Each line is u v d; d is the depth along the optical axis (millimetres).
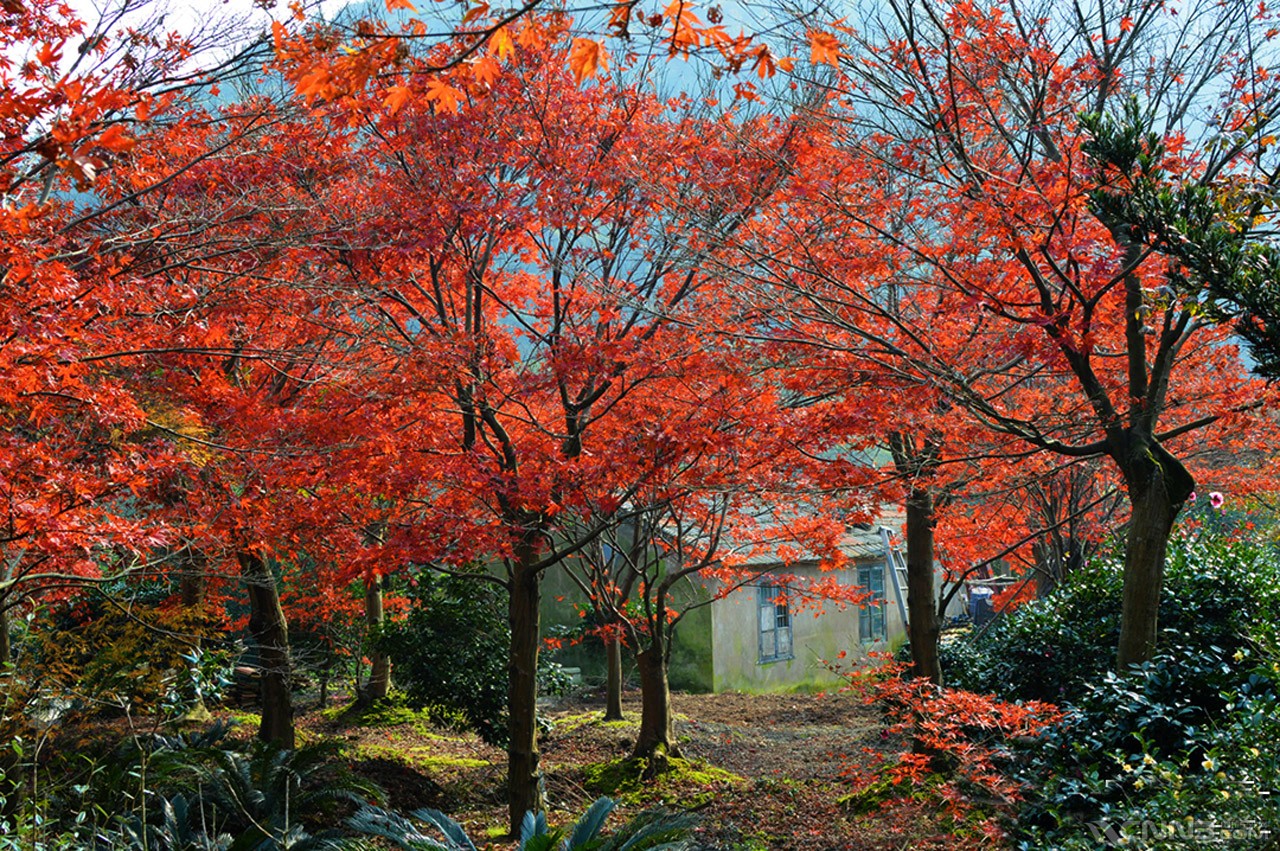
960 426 9578
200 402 9211
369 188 9383
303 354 8648
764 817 10688
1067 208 7590
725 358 8633
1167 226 4973
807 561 21672
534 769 10859
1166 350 8375
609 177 9422
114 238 6969
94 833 6832
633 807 12055
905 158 8523
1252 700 6824
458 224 9078
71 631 10555
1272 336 4695
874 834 9266
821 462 8797
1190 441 13852
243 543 9258
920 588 11398
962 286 8641
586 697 21281
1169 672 8109
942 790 8492
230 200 8188
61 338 6102
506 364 10000
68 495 6457
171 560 8883
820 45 3916
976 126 9086
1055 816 7082
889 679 9602
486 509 10125
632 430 8930
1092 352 9102
